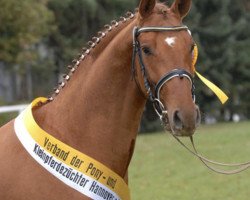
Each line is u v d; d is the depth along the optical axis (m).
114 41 4.88
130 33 4.79
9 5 22.00
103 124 4.88
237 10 32.44
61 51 28.34
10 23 22.48
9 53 23.31
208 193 12.35
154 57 4.56
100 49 5.00
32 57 24.16
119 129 4.87
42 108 5.16
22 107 14.94
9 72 26.58
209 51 30.48
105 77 4.88
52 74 28.55
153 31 4.61
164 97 4.52
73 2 27.58
